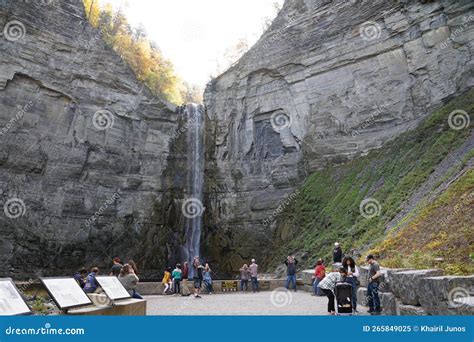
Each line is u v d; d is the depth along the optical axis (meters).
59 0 37.31
